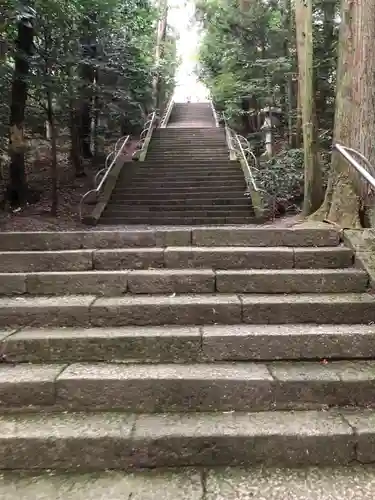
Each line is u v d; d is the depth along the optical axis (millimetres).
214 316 3250
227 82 14688
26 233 4113
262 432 2387
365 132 4898
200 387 2648
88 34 9438
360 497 2121
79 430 2418
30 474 2334
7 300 3439
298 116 10359
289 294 3531
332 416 2559
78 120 12000
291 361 2959
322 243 4086
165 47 21766
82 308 3242
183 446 2363
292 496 2127
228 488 2193
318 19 10023
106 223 8188
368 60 4938
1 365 2924
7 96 9422
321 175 6199
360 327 3113
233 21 12758
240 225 7488
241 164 11141
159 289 3576
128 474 2322
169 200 9375
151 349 2957
